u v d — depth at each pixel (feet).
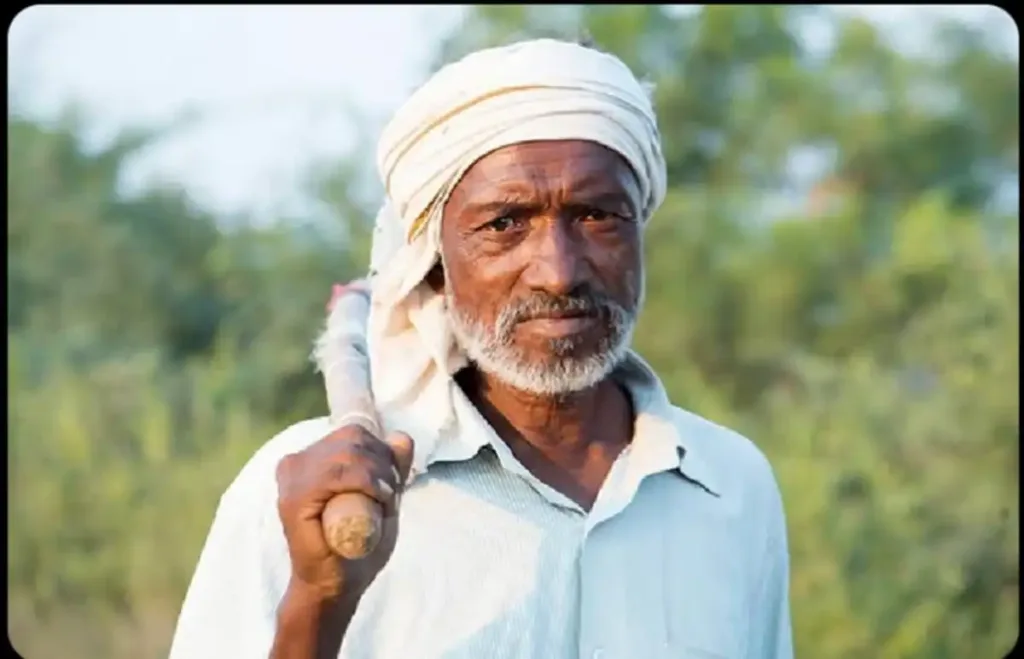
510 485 8.81
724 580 9.14
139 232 40.73
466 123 8.55
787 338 33.55
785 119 38.50
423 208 8.75
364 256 37.32
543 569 8.64
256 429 33.04
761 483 9.78
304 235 38.45
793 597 24.95
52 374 34.76
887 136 38.22
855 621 24.56
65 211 40.70
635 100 8.75
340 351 8.35
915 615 24.56
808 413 28.40
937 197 34.30
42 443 31.55
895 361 31.24
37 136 41.91
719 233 35.01
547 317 8.49
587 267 8.51
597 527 8.81
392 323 9.02
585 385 8.64
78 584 29.81
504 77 8.52
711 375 33.81
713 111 38.93
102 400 32.94
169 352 39.60
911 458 27.02
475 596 8.51
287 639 7.00
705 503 9.30
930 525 25.58
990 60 39.04
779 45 39.91
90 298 39.88
